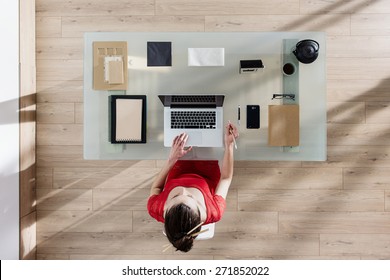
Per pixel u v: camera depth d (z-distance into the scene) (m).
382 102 2.54
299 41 2.09
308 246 2.54
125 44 2.10
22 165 2.44
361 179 2.54
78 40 2.60
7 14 2.25
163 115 2.11
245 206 2.55
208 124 2.04
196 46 2.12
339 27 2.54
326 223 2.54
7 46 2.26
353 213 2.54
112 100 2.08
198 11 2.56
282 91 2.09
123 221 2.58
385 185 2.54
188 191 1.77
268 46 2.10
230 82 2.11
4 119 2.24
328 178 2.54
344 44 2.54
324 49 2.08
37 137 2.61
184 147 2.12
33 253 2.56
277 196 2.55
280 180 2.55
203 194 1.80
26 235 2.47
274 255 2.55
